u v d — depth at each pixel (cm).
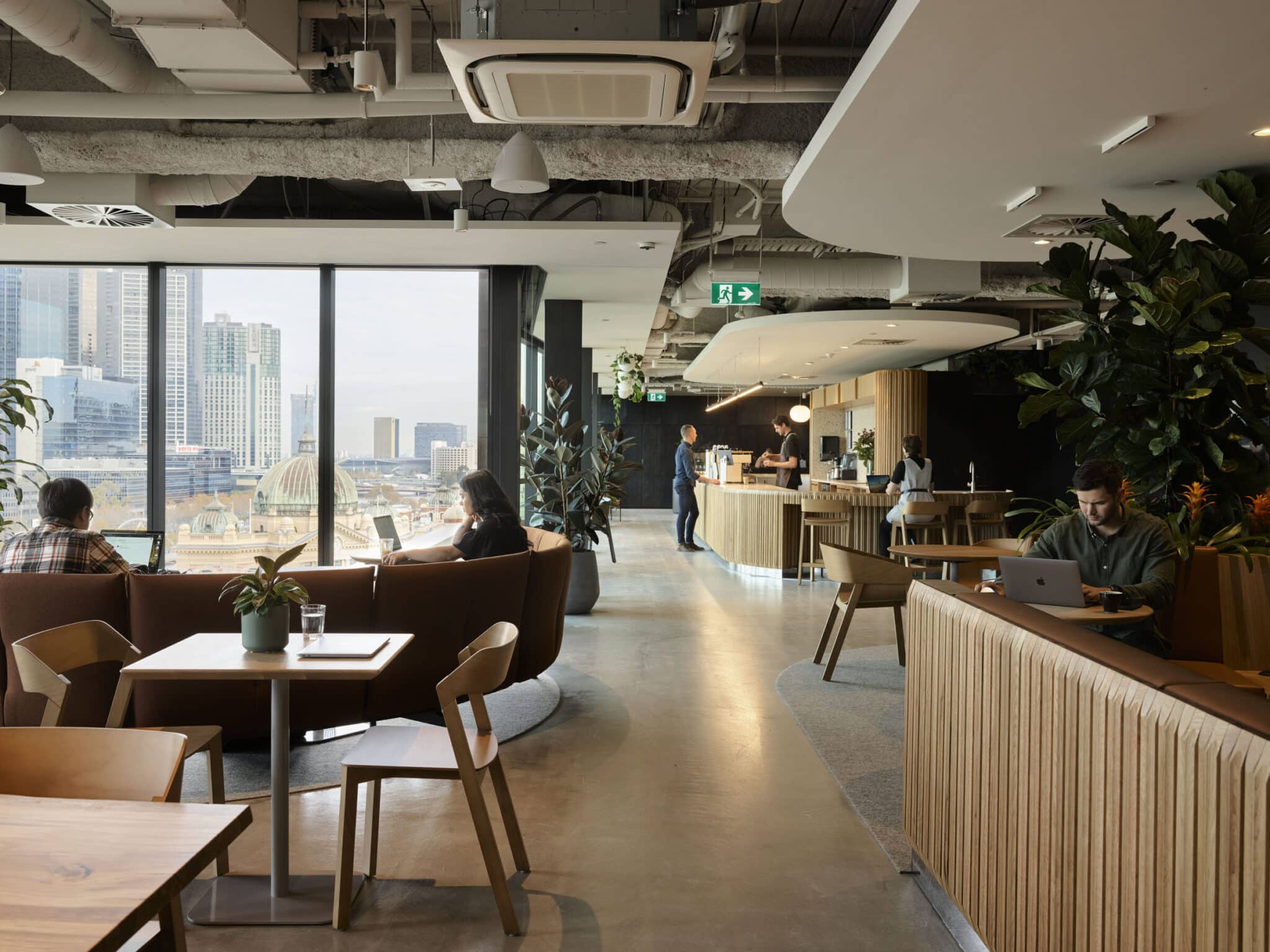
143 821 148
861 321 1120
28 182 477
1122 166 510
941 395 1474
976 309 1308
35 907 121
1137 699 165
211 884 294
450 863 312
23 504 775
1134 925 164
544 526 818
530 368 994
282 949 257
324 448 792
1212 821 142
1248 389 473
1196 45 362
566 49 328
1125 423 491
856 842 331
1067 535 405
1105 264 759
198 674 262
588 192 738
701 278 982
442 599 426
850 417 1959
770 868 310
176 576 384
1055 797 196
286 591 288
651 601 877
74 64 524
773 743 444
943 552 592
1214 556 409
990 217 616
